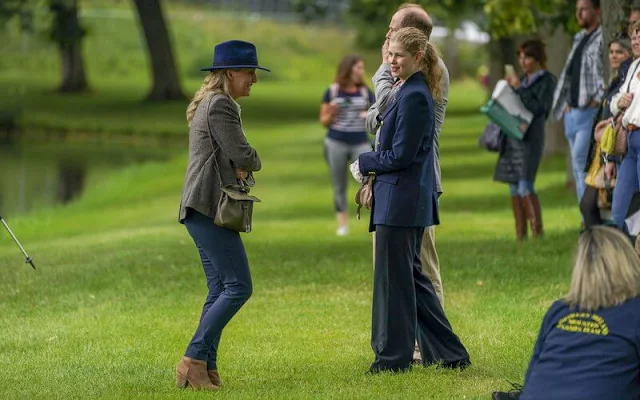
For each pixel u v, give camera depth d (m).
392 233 16.28
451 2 47.81
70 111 117.38
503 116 28.78
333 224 39.25
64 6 118.06
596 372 12.06
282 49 185.50
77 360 18.92
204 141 15.93
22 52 162.50
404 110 15.96
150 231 38.59
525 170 29.59
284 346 19.55
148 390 16.33
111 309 23.84
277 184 56.78
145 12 133.38
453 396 15.46
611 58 22.56
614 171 22.66
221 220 15.69
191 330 21.34
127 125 105.75
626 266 12.08
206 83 16.16
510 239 31.31
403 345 16.58
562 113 26.77
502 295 23.64
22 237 43.75
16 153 87.62
